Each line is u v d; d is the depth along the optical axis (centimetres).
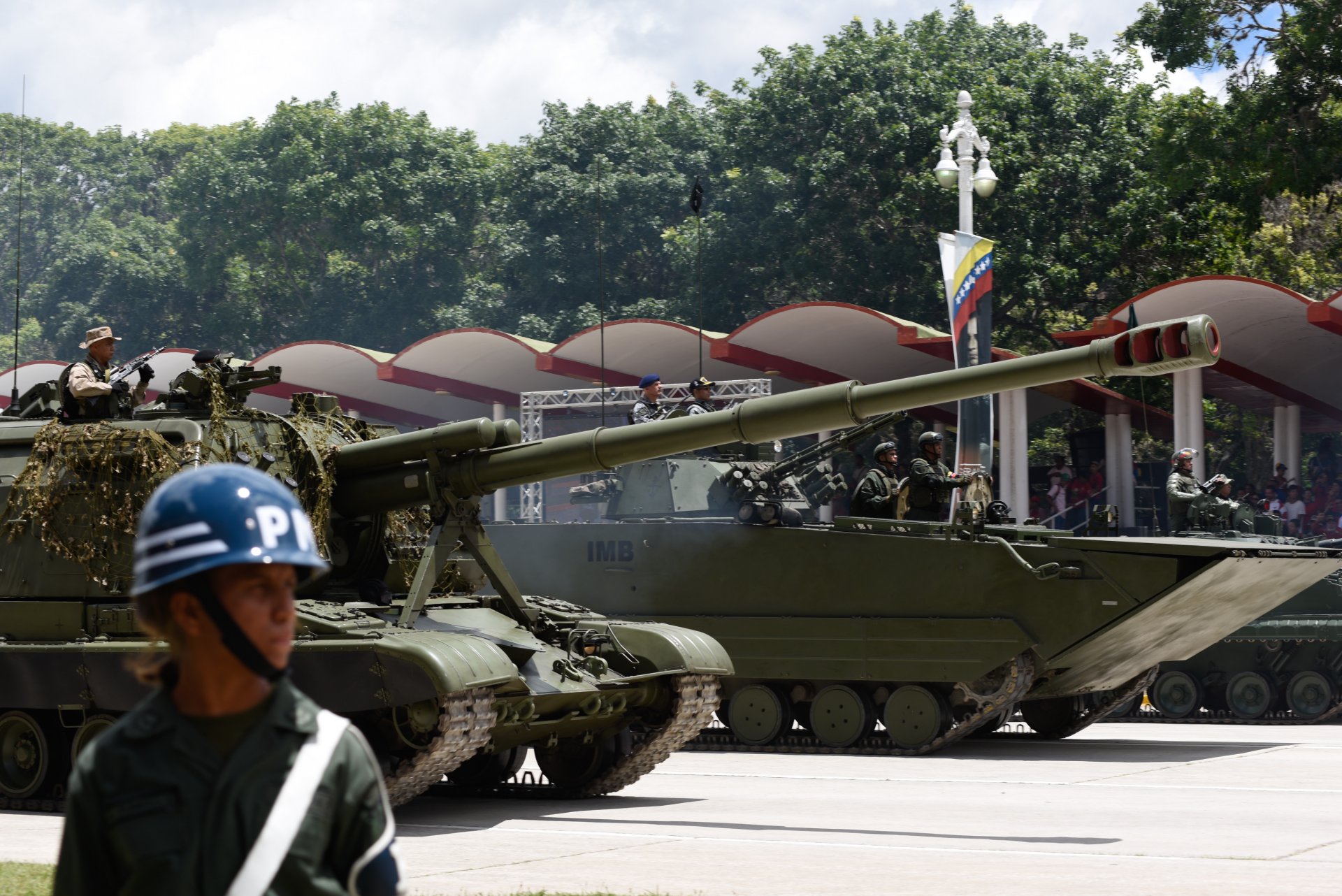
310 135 7538
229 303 7612
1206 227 5141
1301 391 4384
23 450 1572
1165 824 1345
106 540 1468
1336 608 2502
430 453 1463
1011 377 1190
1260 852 1178
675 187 6594
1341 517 3747
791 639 2122
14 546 1520
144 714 370
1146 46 4706
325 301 7450
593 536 2275
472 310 6919
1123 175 5338
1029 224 5331
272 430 1548
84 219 9344
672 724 1556
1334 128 4519
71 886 363
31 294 8081
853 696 2097
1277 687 2555
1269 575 2028
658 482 2302
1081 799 1537
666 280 6744
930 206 5484
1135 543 1934
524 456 1433
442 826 1352
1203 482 3756
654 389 2295
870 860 1138
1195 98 4753
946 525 2052
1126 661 2103
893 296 5741
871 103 5650
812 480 2325
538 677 1459
